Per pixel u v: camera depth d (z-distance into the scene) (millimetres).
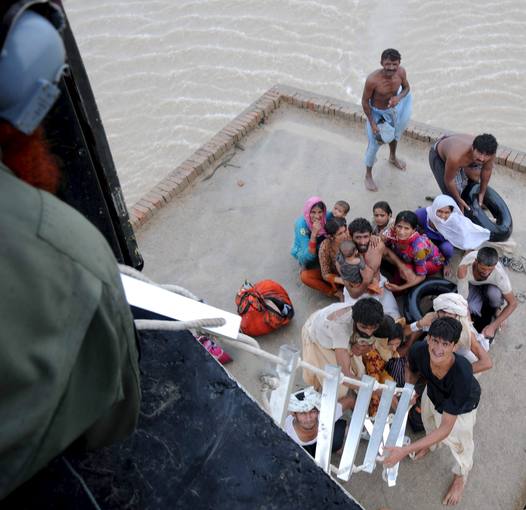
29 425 792
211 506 1265
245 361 1818
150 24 15555
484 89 13930
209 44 15094
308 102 9086
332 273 6578
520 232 7555
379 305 4766
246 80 14344
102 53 15125
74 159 1464
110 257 867
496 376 6188
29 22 816
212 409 1378
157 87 14344
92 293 812
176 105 13969
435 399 4863
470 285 6141
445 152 6824
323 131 8891
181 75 14562
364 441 5461
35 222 782
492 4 15609
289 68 14586
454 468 5234
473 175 7051
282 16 15555
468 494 5426
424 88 14023
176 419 1361
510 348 6395
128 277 1522
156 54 14969
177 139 13422
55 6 863
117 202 1635
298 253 6715
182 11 15742
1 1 812
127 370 962
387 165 8320
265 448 1333
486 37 14852
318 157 8531
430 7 15523
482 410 5953
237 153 8609
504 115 13453
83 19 15852
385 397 3387
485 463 5609
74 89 1354
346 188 8109
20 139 879
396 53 6875
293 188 8141
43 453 851
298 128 8953
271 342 6504
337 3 15594
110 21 15781
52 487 1237
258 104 9117
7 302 754
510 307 6004
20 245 764
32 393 788
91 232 846
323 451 2018
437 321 4543
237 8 15773
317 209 6465
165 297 1507
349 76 14328
